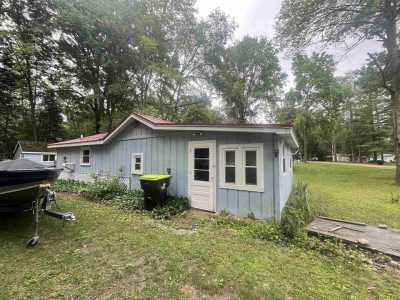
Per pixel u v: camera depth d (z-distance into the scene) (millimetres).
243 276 2807
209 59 23516
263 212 5152
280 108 27484
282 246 3785
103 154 9891
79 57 18438
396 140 13047
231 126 5371
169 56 21594
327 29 11328
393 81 12977
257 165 5285
